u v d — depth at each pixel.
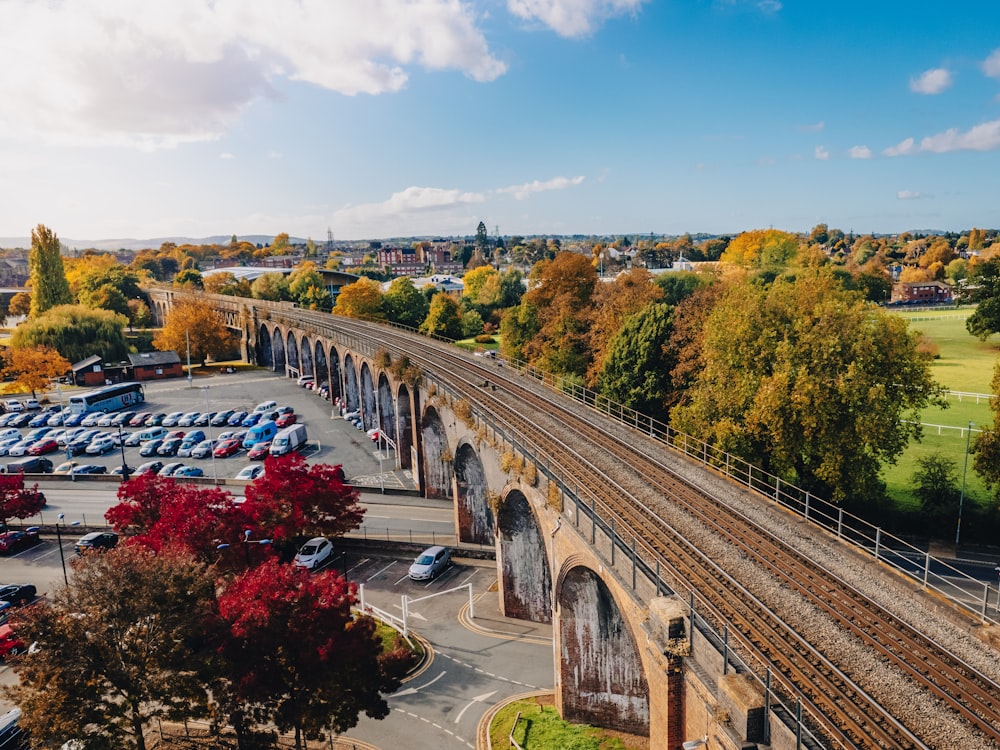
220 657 26.83
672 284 94.50
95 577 25.59
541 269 100.31
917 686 20.08
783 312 45.50
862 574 27.00
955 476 51.50
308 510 47.22
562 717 34.16
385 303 139.75
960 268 188.00
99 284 175.75
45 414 94.06
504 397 58.44
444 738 33.06
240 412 89.38
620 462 41.19
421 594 47.31
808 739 16.84
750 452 44.25
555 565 33.94
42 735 23.72
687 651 21.52
